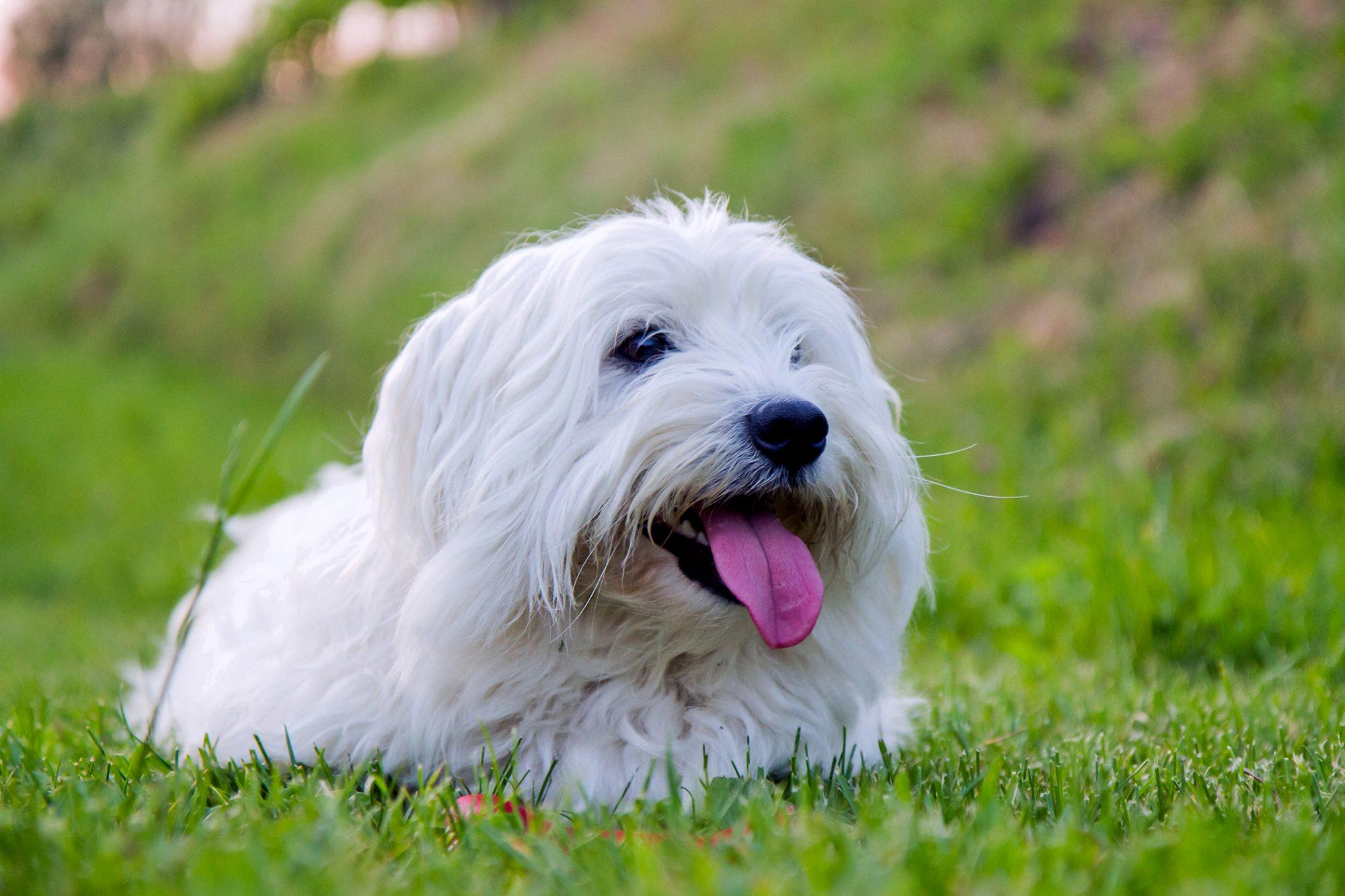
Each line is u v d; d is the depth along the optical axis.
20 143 36.78
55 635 7.53
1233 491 7.34
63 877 2.08
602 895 1.99
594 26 23.67
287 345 20.14
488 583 2.95
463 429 3.12
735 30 19.45
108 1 46.00
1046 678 4.94
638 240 3.19
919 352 11.02
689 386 2.97
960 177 12.95
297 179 24.94
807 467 2.98
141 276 24.75
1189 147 10.91
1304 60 10.80
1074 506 7.64
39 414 17.30
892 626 3.36
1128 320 9.62
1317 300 8.55
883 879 1.93
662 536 3.11
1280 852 2.17
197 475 13.09
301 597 3.24
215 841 2.28
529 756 3.06
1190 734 3.65
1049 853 2.14
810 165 14.65
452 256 18.47
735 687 3.17
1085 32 13.55
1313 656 5.09
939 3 15.74
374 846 2.29
